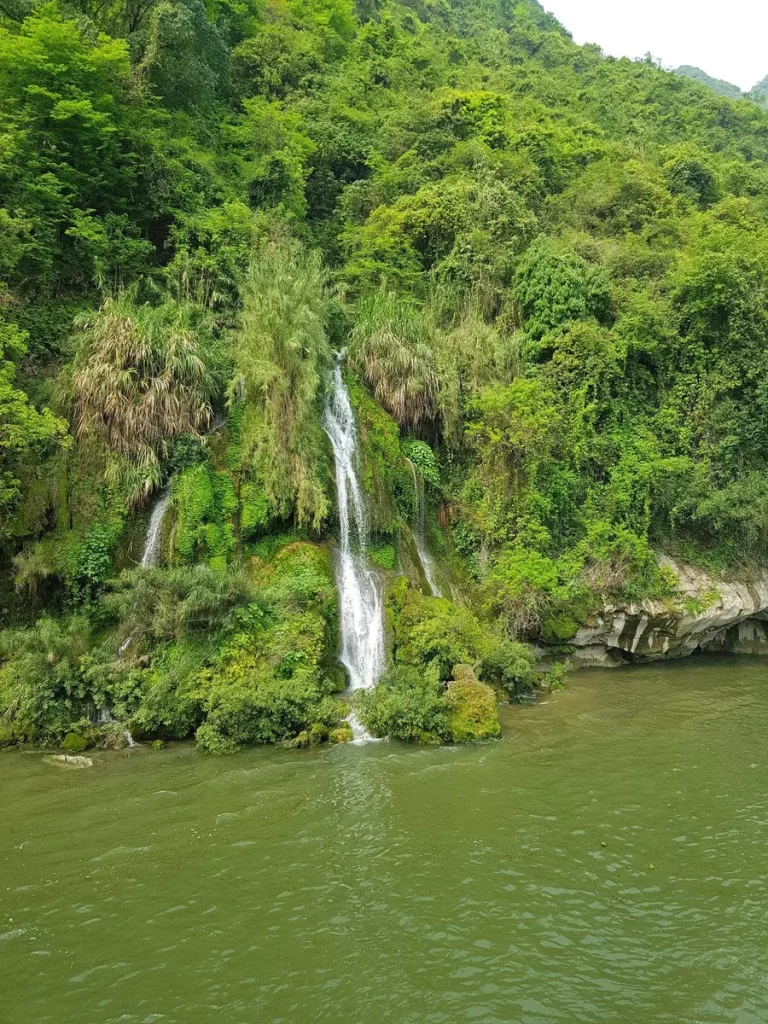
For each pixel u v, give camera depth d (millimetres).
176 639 16438
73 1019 7289
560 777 13625
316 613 17578
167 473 19359
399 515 21562
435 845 10898
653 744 15594
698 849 10922
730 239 26422
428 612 18422
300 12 47750
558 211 34531
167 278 24391
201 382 20172
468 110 39781
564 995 7734
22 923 8883
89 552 17797
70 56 23266
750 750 15320
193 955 8312
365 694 16422
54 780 13305
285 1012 7414
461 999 7637
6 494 17109
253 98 37125
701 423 25281
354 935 8695
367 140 38031
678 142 52844
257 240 27203
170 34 28781
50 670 15625
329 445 21000
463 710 16000
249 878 9930
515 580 20859
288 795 12648
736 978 8055
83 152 24359
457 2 87312
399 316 24781
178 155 28469
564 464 23359
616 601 22078
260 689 15516
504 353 24766
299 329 20266
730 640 25562
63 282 23625
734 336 24953
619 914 9219
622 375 25203
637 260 29234
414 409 23141
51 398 19375
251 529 19031
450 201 30594
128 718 15305
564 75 65500
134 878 9922
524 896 9562
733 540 24578
